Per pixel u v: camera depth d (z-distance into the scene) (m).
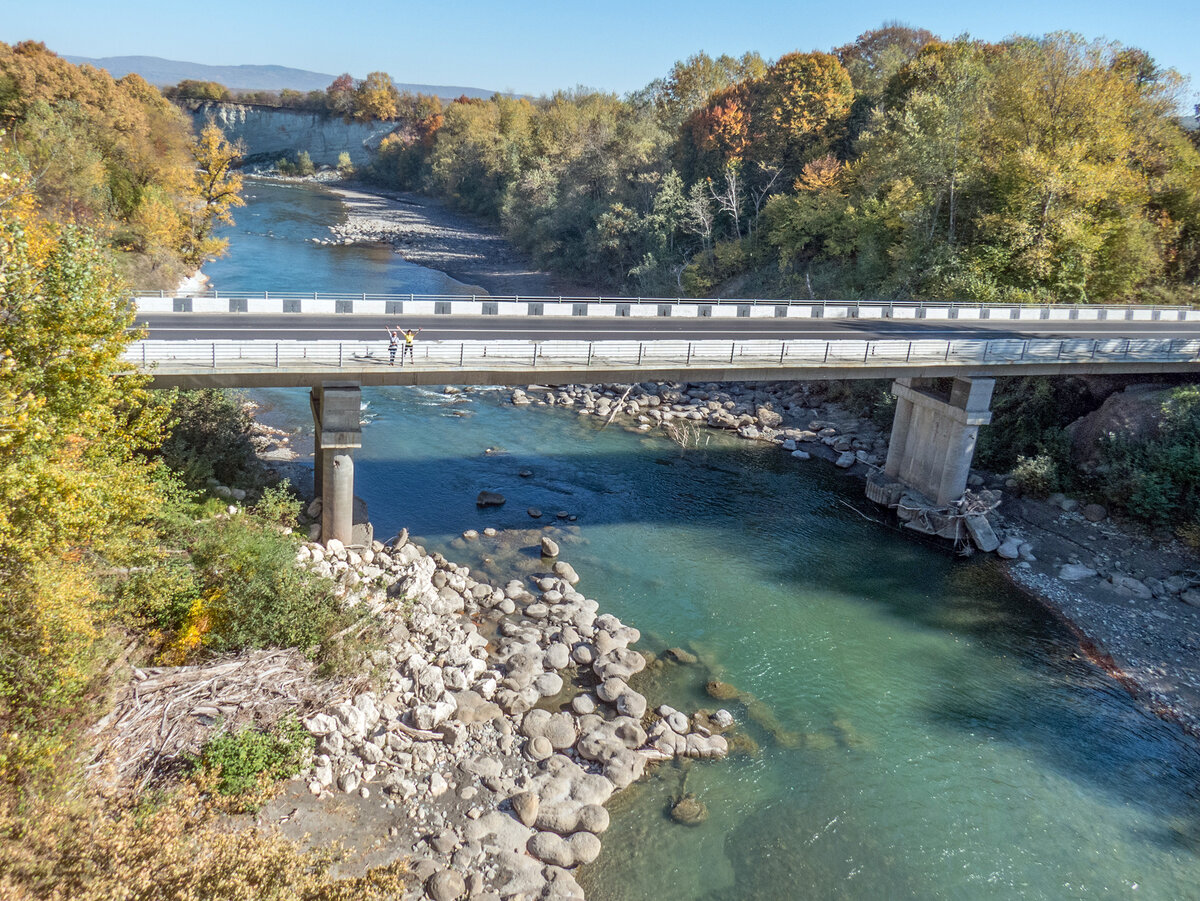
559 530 37.31
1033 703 27.28
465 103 180.38
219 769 19.03
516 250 115.56
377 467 43.00
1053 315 55.00
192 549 24.50
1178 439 38.72
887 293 61.47
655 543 36.84
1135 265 59.03
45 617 17.11
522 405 55.78
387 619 26.83
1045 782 23.56
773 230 76.31
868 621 31.70
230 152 79.31
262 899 14.75
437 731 22.81
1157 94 64.44
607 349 33.44
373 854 18.73
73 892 13.79
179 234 74.88
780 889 19.30
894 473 44.50
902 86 75.12
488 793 21.06
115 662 19.75
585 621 29.33
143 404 24.59
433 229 131.88
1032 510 41.41
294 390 55.25
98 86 75.12
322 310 42.34
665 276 82.44
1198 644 31.02
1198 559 35.94
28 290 18.48
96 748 17.98
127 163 73.19
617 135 106.06
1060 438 43.41
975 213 61.03
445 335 37.47
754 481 45.22
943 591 34.41
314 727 21.12
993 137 61.06
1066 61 59.47
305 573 24.88
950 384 43.53
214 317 38.94
